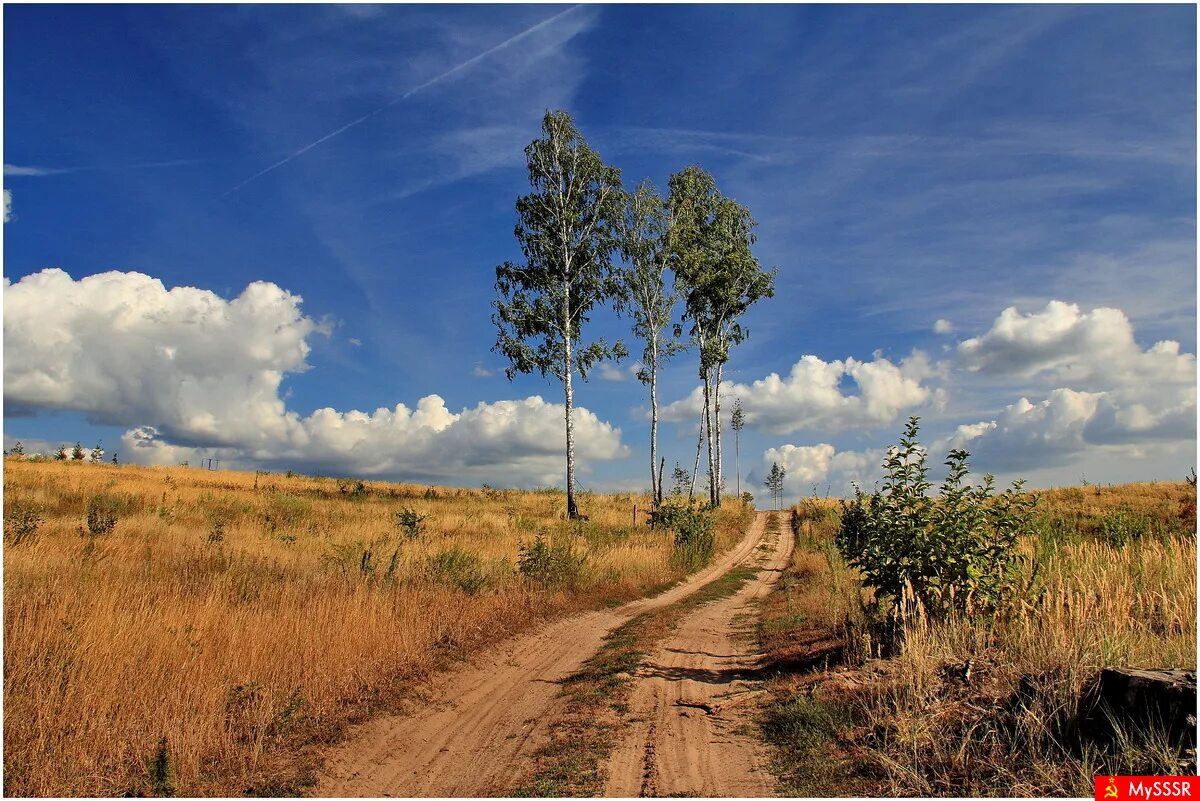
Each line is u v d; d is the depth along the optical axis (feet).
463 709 26.50
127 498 79.56
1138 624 22.63
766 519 154.51
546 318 111.14
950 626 23.86
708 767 18.86
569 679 30.37
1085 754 15.14
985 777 15.87
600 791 17.85
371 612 32.32
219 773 19.19
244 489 117.80
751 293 143.95
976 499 25.89
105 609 26.05
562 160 113.09
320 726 22.97
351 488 136.87
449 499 135.54
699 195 139.44
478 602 40.86
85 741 18.49
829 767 17.69
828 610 36.50
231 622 27.53
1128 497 103.09
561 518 107.55
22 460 124.06
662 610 49.49
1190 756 14.19
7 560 35.91
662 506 97.14
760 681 27.32
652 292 123.13
